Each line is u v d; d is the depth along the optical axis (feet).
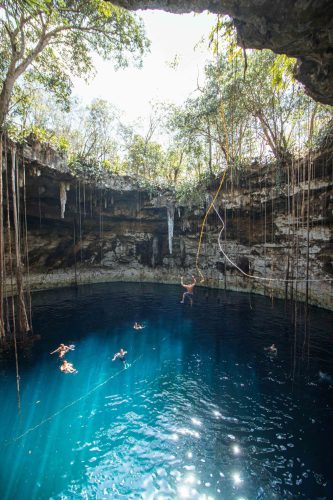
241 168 60.08
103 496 15.81
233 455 18.54
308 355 31.27
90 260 82.53
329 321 42.80
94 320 48.06
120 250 85.46
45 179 57.77
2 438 20.58
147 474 17.22
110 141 84.12
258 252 63.21
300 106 45.27
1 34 37.63
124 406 24.20
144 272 84.74
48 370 30.63
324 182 45.09
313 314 46.21
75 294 67.10
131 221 83.15
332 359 31.22
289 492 15.84
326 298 47.65
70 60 41.86
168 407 23.93
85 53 40.81
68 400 25.18
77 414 23.17
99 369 30.91
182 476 17.02
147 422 22.07
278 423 21.52
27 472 17.60
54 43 38.83
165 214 79.82
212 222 71.97
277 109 50.26
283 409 23.17
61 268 76.43
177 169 84.48
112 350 35.91
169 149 83.35
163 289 73.41
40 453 19.10
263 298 59.57
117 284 79.82
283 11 14.16
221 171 66.28
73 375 29.60
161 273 82.99
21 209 60.70
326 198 45.65
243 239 66.33
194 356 33.81
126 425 21.75
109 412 23.43
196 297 63.77
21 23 30.45
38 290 69.67
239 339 38.40
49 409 23.89
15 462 18.38
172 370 30.53
